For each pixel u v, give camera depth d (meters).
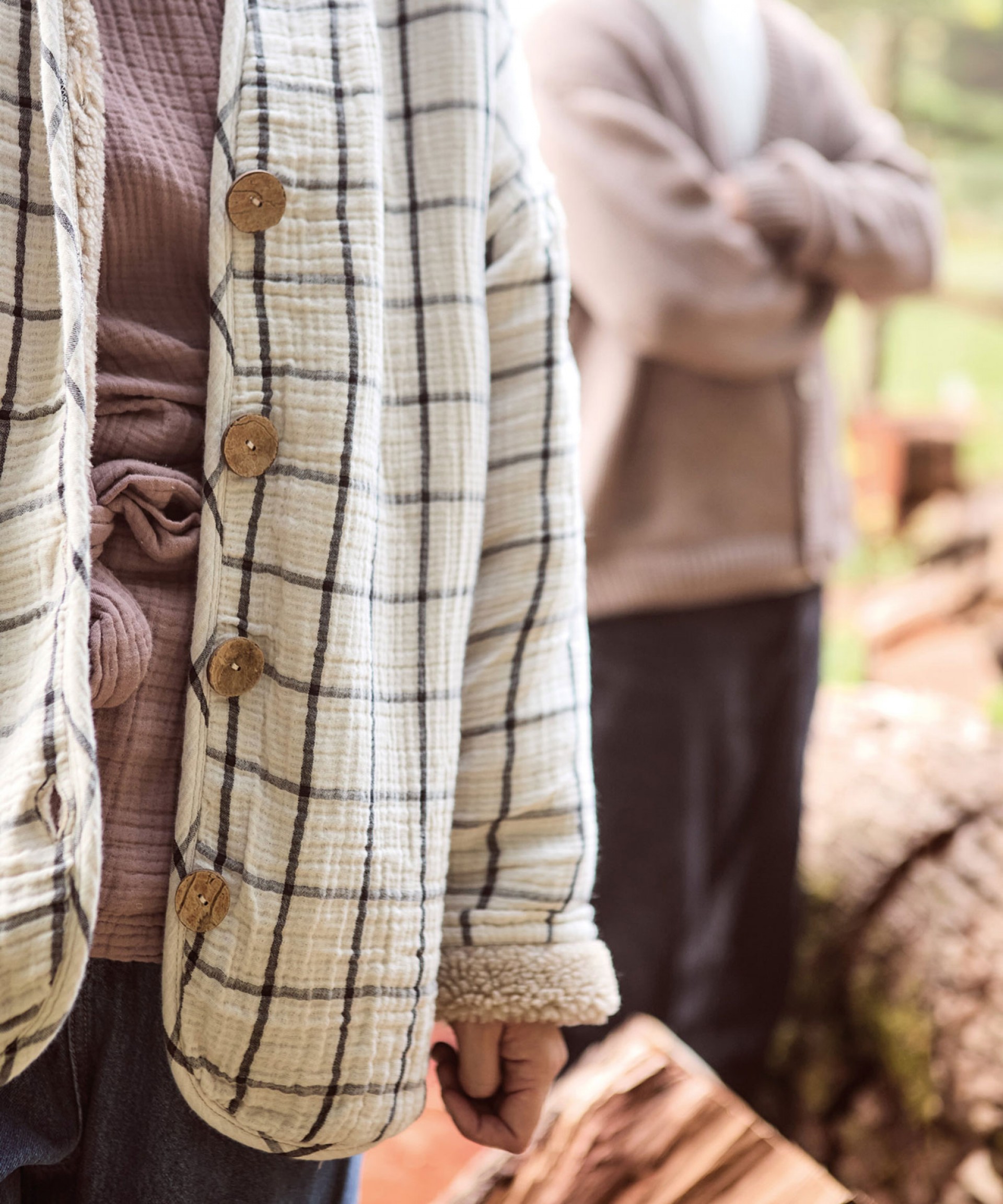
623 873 1.63
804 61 1.79
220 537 0.64
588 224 1.56
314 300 0.65
